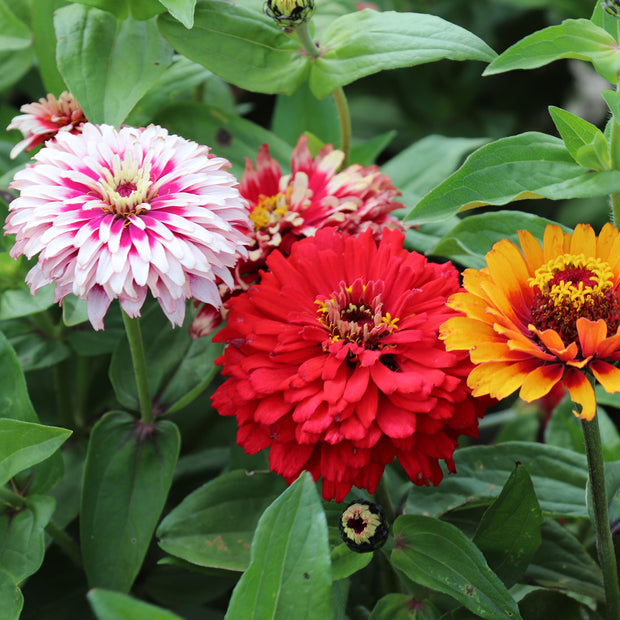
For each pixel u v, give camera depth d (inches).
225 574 29.7
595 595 29.2
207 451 33.7
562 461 29.8
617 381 25.6
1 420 27.8
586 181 27.5
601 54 27.0
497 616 27.0
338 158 30.9
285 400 27.2
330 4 33.8
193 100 34.9
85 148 28.4
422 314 27.6
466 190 27.9
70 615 31.4
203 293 27.6
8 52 35.3
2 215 31.5
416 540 27.8
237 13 30.2
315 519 25.6
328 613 25.4
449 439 27.5
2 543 29.0
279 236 29.5
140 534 29.8
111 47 30.3
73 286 26.9
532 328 25.8
